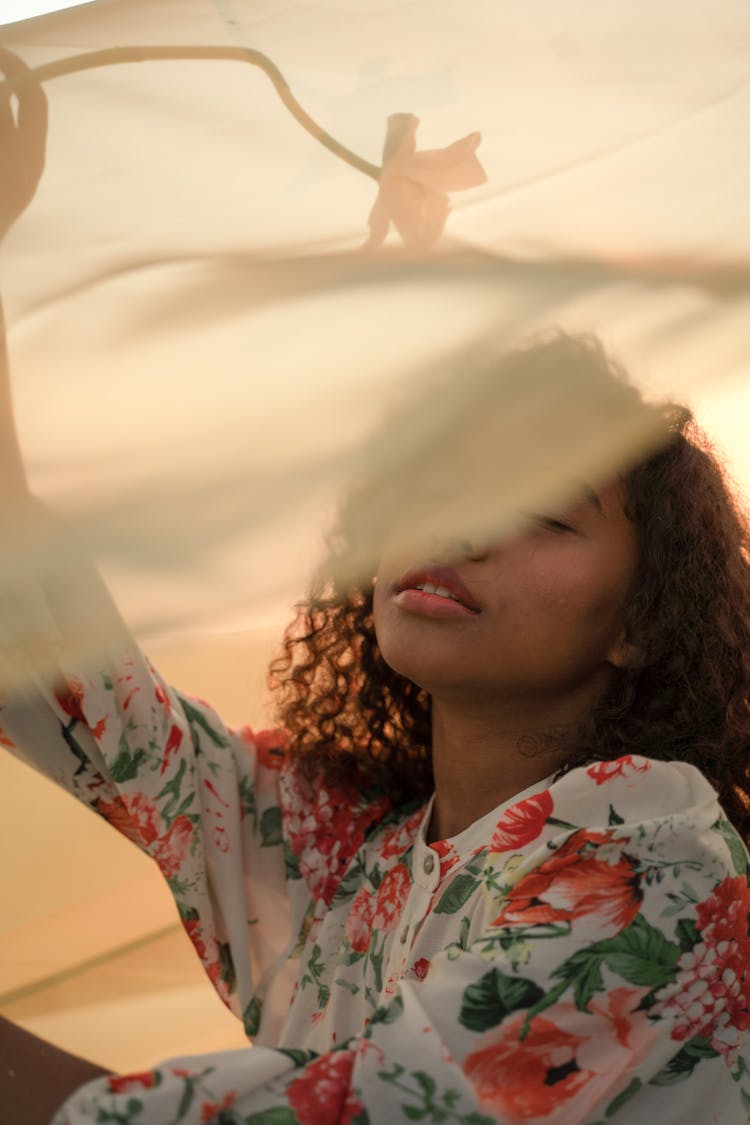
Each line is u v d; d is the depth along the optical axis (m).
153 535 0.46
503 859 0.70
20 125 0.58
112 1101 0.52
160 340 0.51
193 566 0.47
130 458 0.48
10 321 0.52
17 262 0.54
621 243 0.57
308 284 0.52
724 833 0.68
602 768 0.69
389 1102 0.54
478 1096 0.55
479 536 0.53
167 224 0.55
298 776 0.96
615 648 0.77
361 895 0.89
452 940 0.75
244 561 0.47
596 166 0.58
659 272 0.57
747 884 0.68
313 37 0.61
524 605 0.73
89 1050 0.97
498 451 0.50
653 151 0.59
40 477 0.47
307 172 0.57
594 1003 0.60
